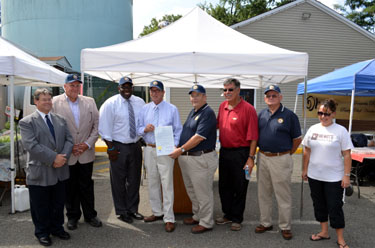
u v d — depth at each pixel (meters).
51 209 3.30
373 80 4.77
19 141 4.96
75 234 3.45
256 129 3.38
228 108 3.53
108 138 3.55
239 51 3.88
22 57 4.47
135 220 3.87
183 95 11.65
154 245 3.21
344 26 12.38
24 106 9.73
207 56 3.78
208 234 3.48
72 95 3.43
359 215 4.12
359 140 6.48
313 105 7.84
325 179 3.13
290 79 5.35
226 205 3.74
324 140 3.14
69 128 3.43
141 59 3.80
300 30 12.17
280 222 3.39
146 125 3.63
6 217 3.95
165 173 3.52
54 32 17.33
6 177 4.32
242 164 3.47
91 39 18.02
